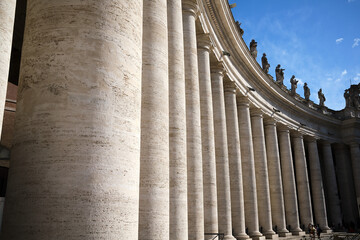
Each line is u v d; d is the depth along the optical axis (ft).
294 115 174.19
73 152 22.47
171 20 59.98
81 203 21.66
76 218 21.31
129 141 25.31
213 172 76.74
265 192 125.59
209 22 93.25
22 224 21.62
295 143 174.09
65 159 22.29
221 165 90.38
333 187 192.34
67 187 21.75
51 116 23.09
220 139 92.58
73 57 24.30
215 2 93.61
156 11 47.09
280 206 136.67
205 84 82.58
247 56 126.41
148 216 38.45
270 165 143.13
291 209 148.97
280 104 161.68
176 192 50.70
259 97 141.59
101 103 24.07
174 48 58.44
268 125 149.59
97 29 25.39
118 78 25.58
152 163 40.27
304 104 182.80
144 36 45.16
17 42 59.41
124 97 25.68
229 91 111.86
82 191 21.89
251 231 108.27
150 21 46.09
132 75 27.07
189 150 65.00
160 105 43.11
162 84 44.37
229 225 86.12
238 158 105.40
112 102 24.70
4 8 21.59
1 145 47.16
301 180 167.22
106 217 22.27
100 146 23.25
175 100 55.52
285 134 162.50
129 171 24.70
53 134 22.72
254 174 116.67
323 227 171.32
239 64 122.21
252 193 112.57
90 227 21.47
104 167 23.06
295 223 146.82
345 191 204.85
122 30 26.89
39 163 22.38
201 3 82.17
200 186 63.98
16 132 24.26
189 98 68.33
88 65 24.36
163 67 45.39
